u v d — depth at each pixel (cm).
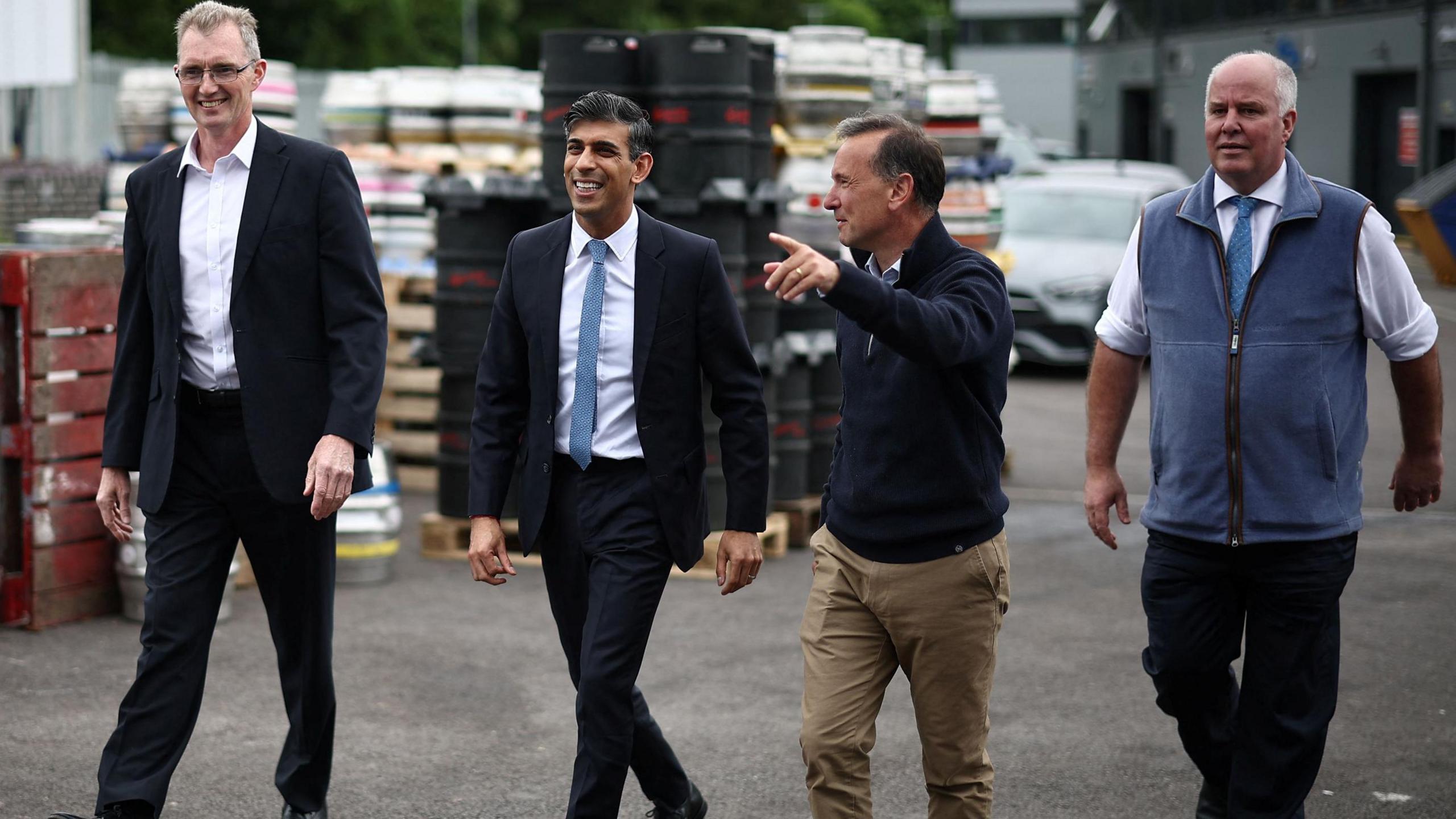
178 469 384
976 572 341
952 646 344
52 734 494
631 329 370
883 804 447
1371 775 469
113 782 368
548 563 379
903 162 334
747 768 474
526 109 924
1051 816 438
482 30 5084
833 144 774
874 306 302
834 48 764
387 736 501
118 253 632
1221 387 370
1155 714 528
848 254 781
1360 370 374
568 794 453
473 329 734
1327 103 2591
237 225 380
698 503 376
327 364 389
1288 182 370
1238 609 385
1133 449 1059
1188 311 377
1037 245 1443
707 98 692
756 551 382
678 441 371
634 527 366
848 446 348
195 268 381
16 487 614
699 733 505
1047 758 484
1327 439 366
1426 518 860
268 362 381
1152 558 388
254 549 392
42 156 2294
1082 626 641
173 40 3700
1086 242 1454
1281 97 365
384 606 662
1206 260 376
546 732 507
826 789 344
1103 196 1505
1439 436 386
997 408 343
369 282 387
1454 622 647
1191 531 376
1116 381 405
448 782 461
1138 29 3303
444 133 922
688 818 411
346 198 386
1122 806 445
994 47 4566
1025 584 713
